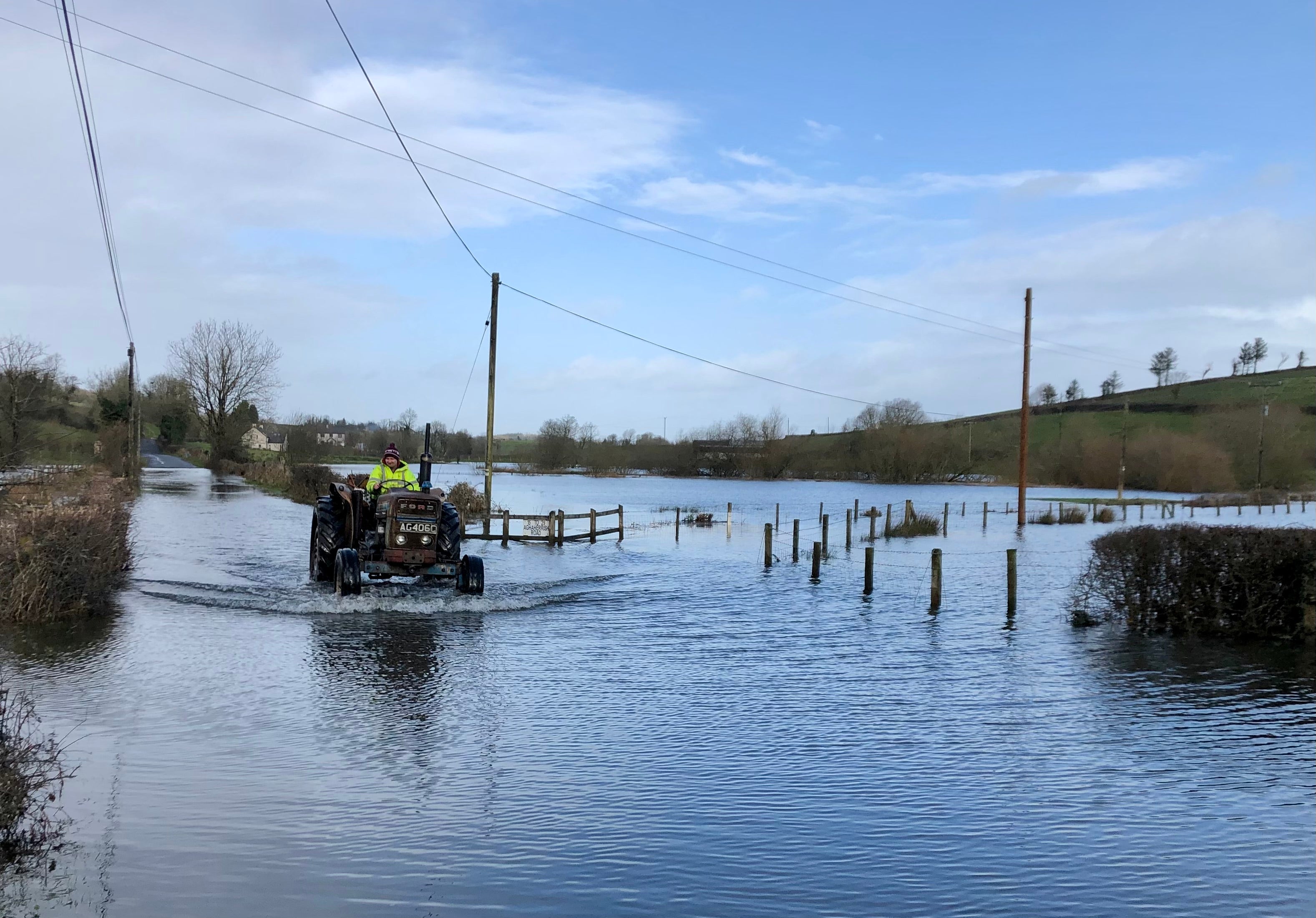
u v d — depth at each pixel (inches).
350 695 383.9
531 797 269.9
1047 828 256.5
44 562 523.2
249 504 1553.9
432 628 552.1
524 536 1145.4
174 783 270.5
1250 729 362.6
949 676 454.3
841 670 465.4
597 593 731.4
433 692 394.9
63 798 255.3
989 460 3956.7
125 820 241.3
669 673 450.0
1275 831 256.8
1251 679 452.1
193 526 1149.7
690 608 664.4
